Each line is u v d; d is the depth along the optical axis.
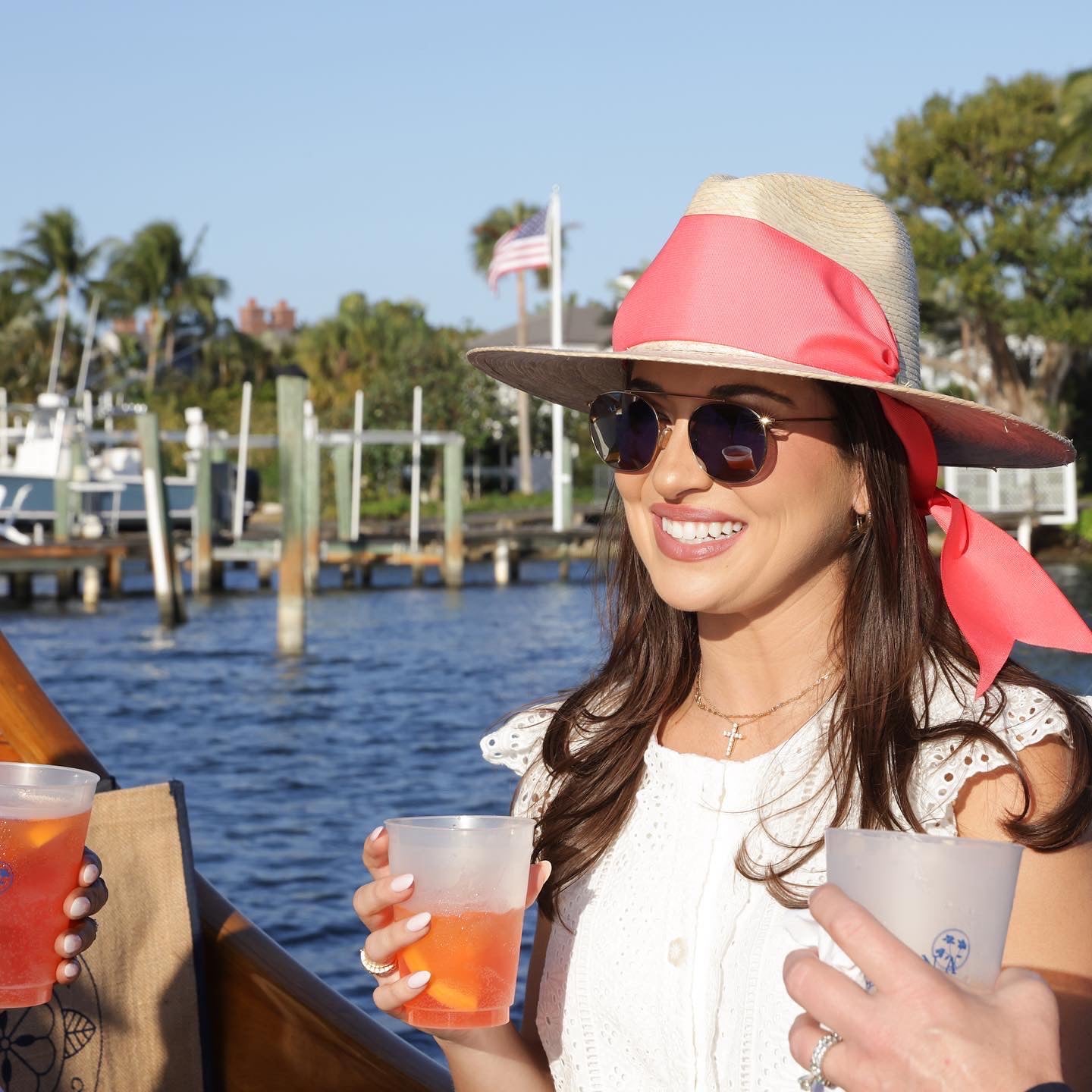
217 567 36.91
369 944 1.65
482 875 1.62
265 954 2.43
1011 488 41.19
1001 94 42.56
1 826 1.60
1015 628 1.77
